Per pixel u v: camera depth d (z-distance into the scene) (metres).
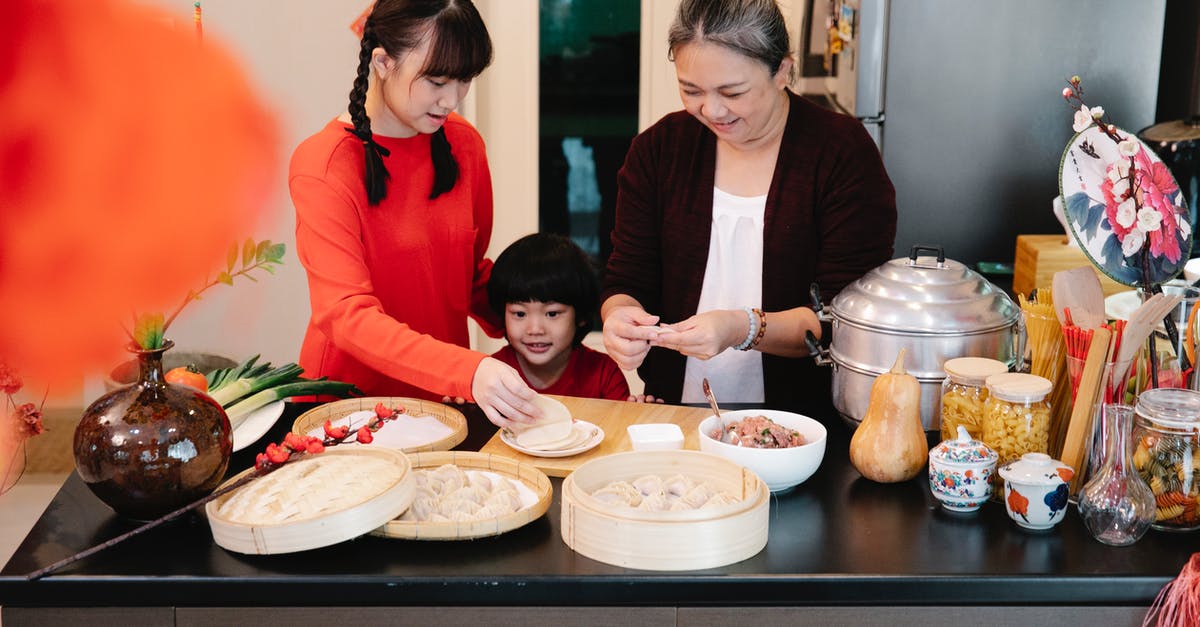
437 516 1.42
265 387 1.82
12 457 3.11
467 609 1.33
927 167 2.89
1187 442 1.40
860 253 2.01
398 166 1.92
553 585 1.30
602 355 2.30
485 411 1.65
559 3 3.59
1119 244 1.58
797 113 2.03
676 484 1.46
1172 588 1.29
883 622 1.34
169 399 1.43
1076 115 1.58
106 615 1.33
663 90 3.62
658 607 1.33
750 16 1.77
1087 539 1.41
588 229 3.79
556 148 3.72
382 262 1.93
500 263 2.18
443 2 1.72
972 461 1.46
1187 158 2.60
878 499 1.53
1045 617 1.33
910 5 2.80
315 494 1.41
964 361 1.59
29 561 1.34
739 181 2.06
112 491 1.39
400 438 1.71
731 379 2.14
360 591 1.30
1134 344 1.47
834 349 1.75
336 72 3.40
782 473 1.50
